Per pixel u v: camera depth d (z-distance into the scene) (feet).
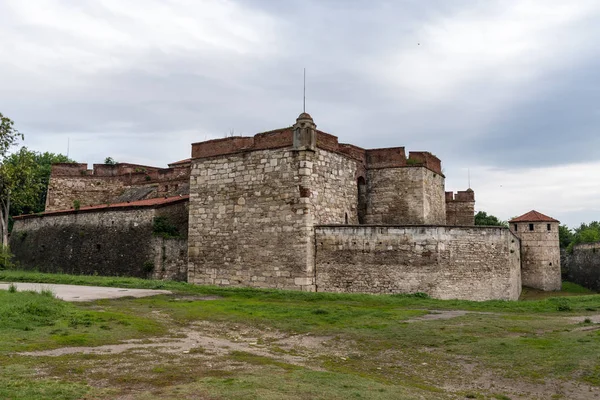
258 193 107.96
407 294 94.79
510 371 42.32
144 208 134.92
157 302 78.13
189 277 116.06
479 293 100.42
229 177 112.78
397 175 125.59
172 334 55.11
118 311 67.21
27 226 170.19
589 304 80.94
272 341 54.34
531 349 48.21
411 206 123.65
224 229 112.16
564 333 55.88
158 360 42.32
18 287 90.53
